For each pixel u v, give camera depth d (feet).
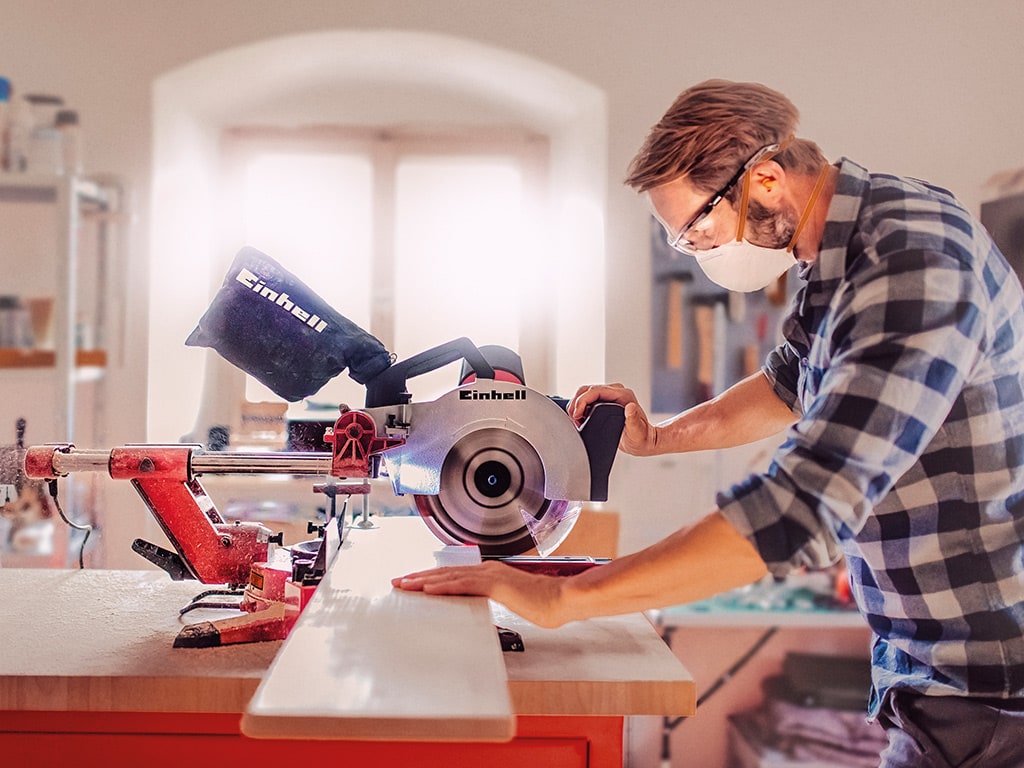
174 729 3.53
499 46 8.59
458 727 2.25
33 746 3.51
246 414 9.32
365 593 3.45
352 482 4.31
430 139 9.43
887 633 3.89
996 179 8.70
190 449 4.21
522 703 3.36
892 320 3.22
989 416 3.55
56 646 3.81
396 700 2.36
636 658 3.65
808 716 8.71
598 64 8.66
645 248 8.81
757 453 9.02
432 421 4.18
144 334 8.60
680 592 3.22
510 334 9.72
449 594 3.41
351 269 9.59
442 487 4.23
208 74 8.82
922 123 8.75
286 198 9.51
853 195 3.68
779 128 3.76
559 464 4.20
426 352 4.37
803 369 4.33
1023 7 8.70
